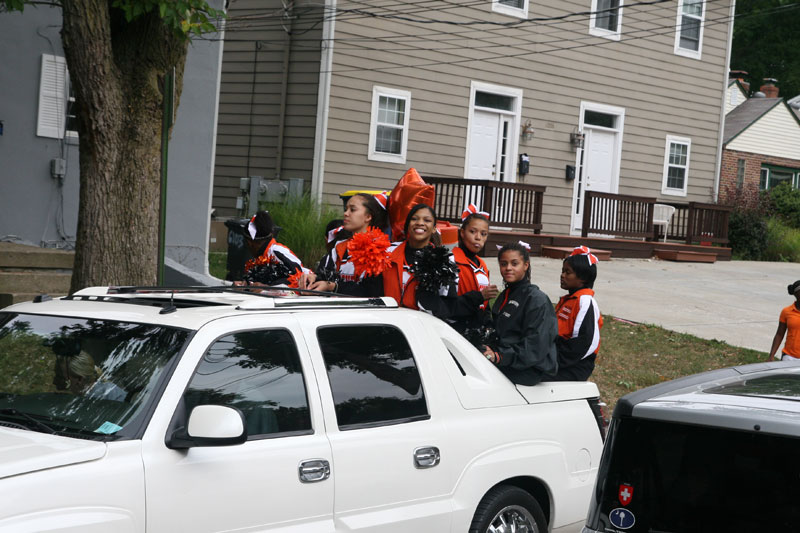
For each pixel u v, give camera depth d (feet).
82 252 24.08
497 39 67.41
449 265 19.24
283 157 62.23
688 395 10.37
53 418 11.82
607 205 69.92
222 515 11.86
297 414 13.11
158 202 24.75
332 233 25.66
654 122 77.36
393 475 13.88
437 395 14.99
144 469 11.18
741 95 119.24
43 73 40.50
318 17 60.44
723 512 9.35
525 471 15.74
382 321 14.85
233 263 41.96
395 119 63.67
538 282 52.54
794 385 11.06
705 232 75.82
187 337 12.44
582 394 17.48
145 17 23.90
